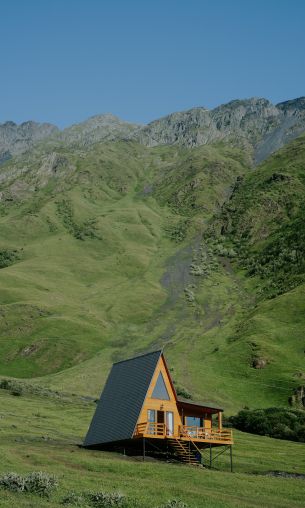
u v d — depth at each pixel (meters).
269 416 107.12
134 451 61.88
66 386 145.12
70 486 38.84
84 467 48.66
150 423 58.72
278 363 157.25
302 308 195.50
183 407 64.56
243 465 66.56
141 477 47.09
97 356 188.75
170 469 51.00
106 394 65.81
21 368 184.62
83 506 33.62
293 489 49.03
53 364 185.38
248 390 144.38
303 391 137.50
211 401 133.25
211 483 47.31
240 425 108.44
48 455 52.06
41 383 148.38
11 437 64.94
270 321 192.12
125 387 64.12
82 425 84.69
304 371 150.50
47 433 72.38
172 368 160.00
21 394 114.44
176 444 61.22
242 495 44.38
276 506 41.09
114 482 42.19
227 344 181.38
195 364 164.12
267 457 74.50
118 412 62.09
